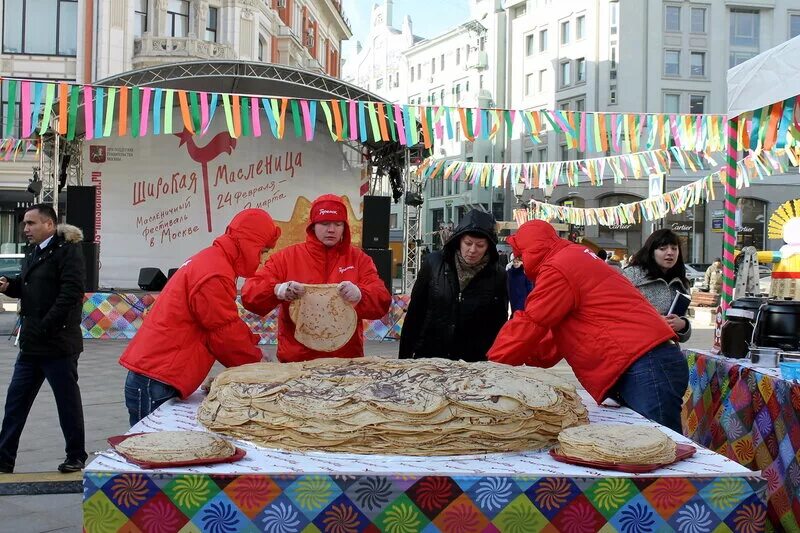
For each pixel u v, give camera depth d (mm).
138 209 14375
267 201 14773
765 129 5258
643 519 2135
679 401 3301
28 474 4863
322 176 15039
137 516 2074
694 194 15695
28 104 7766
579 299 3320
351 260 3965
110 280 14328
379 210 13078
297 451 2371
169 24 25797
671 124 9000
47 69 25328
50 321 4664
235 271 3498
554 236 3461
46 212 4781
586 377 3373
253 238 3498
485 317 4141
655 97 40469
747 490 2154
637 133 8977
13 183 26078
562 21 44062
